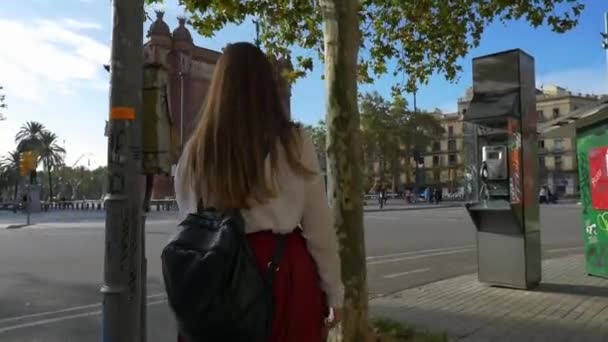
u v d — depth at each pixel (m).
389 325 5.20
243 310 1.57
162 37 54.25
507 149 7.58
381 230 19.27
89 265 11.07
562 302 6.72
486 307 6.52
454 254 12.38
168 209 43.38
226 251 1.60
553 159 98.50
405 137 81.38
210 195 1.77
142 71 2.87
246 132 1.77
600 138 8.26
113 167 2.76
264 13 7.84
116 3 2.81
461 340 5.09
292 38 8.20
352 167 4.34
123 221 2.73
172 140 3.11
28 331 6.05
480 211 7.79
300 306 1.71
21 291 8.31
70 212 47.59
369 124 77.69
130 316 2.70
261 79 1.88
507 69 7.70
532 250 7.71
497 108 7.57
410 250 13.21
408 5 8.62
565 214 29.12
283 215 1.74
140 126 2.83
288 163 1.78
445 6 8.60
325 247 1.82
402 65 9.45
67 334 5.94
